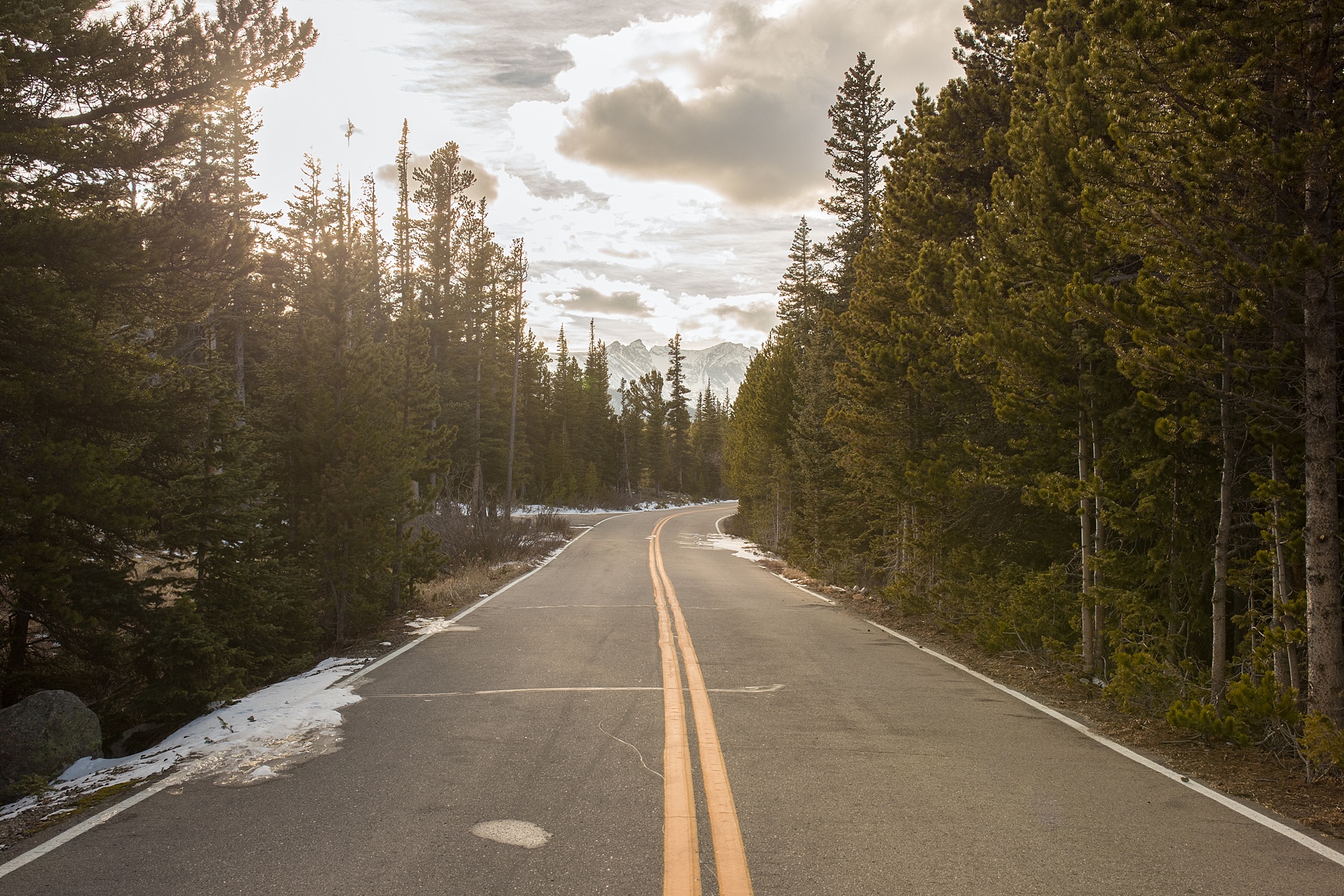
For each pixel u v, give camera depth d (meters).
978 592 11.13
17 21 7.57
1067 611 9.84
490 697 7.60
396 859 3.99
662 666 9.05
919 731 6.51
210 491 9.70
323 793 4.99
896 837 4.28
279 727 6.54
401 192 44.91
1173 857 4.05
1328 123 5.41
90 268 8.23
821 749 5.95
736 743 6.11
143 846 4.17
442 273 44.41
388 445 13.08
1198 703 6.14
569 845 4.15
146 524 8.57
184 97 9.71
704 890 3.63
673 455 106.44
